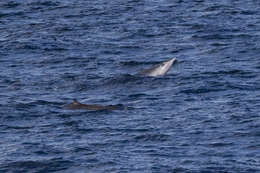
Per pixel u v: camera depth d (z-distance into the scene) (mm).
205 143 102250
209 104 119938
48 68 148125
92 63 152375
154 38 177125
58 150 100312
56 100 124375
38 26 189875
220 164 95188
